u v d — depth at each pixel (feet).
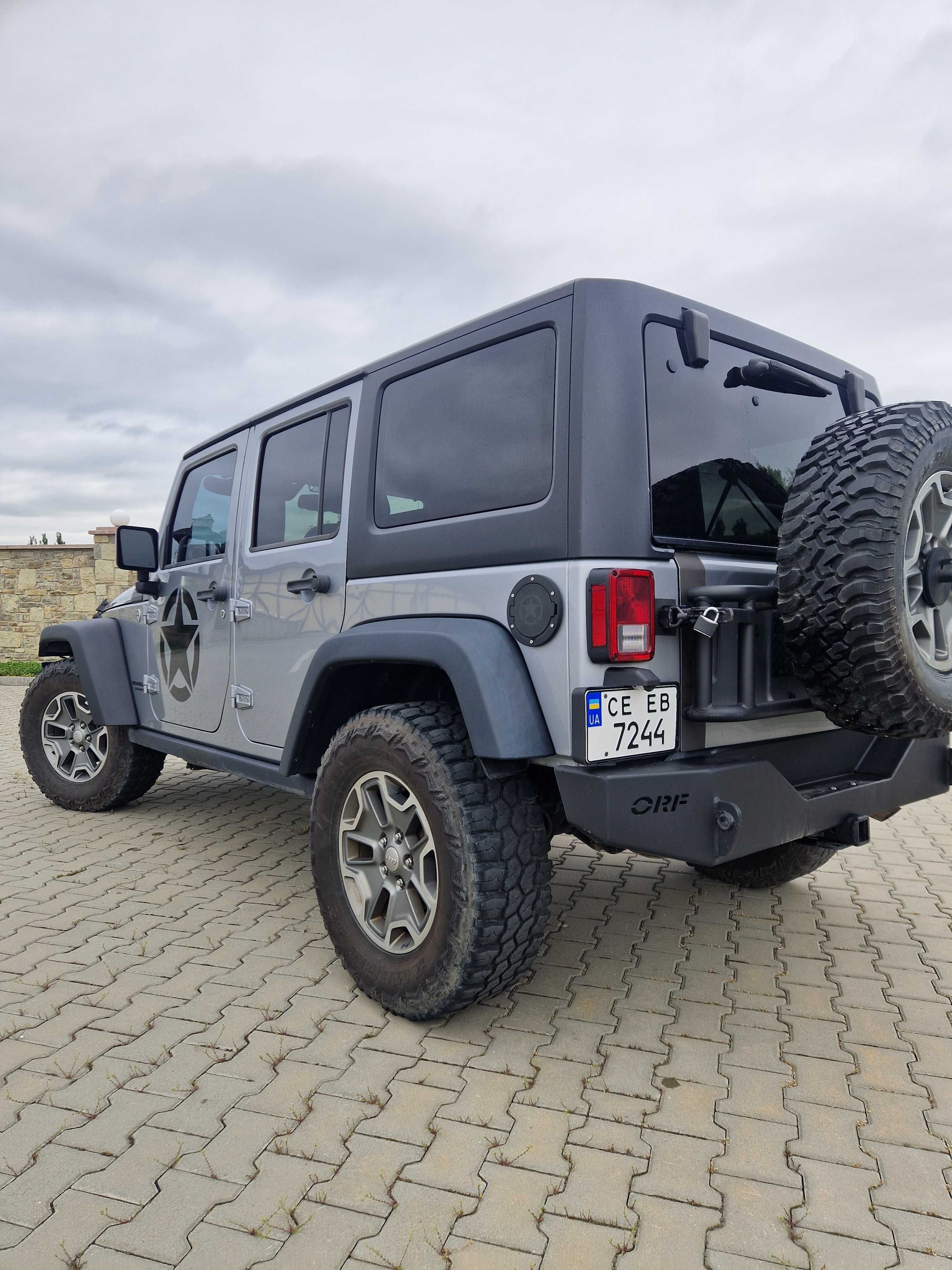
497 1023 8.10
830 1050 7.64
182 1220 5.49
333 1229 5.41
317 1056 7.47
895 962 9.57
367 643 8.38
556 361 7.39
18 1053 7.53
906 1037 7.89
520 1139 6.31
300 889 11.94
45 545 46.75
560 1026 8.05
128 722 14.62
